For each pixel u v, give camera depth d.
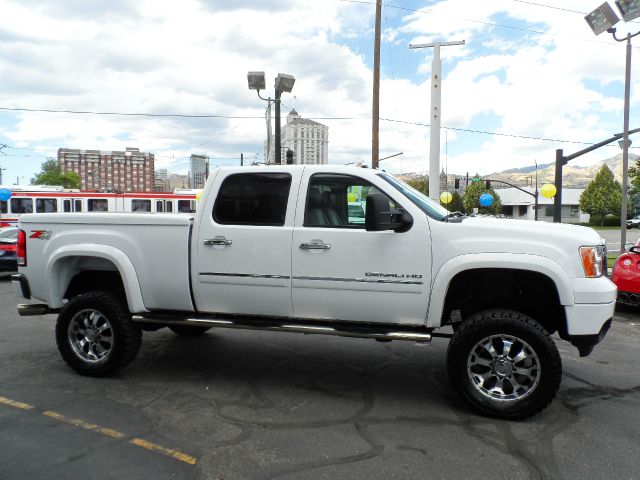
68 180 73.75
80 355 4.89
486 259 3.89
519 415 3.85
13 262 12.07
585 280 3.86
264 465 3.16
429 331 4.16
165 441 3.49
